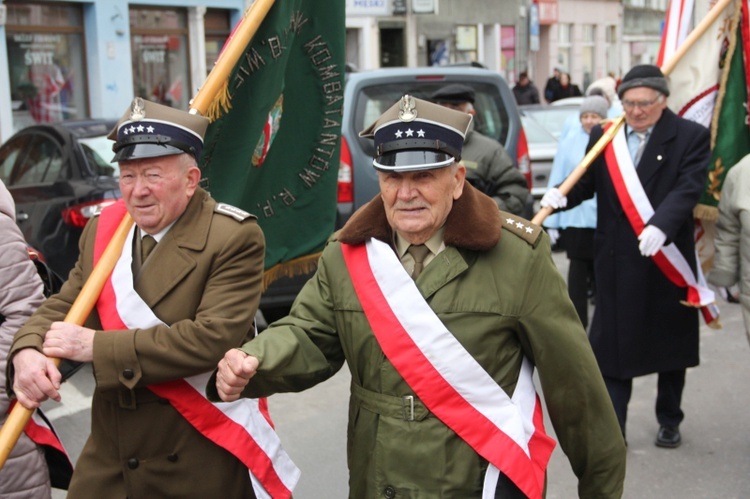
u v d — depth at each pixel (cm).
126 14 1462
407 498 229
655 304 442
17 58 1355
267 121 323
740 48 477
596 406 241
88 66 1445
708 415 519
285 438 489
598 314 450
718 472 443
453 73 684
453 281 230
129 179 246
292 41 326
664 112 437
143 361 239
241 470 262
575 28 3089
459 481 227
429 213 225
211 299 248
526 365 241
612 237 444
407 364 228
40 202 639
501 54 2623
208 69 1636
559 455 471
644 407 536
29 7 1359
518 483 226
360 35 2200
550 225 619
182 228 253
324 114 343
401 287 229
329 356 248
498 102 693
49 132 679
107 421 257
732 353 633
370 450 236
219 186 309
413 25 2297
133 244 256
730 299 459
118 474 257
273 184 337
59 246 625
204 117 256
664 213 418
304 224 345
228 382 219
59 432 497
